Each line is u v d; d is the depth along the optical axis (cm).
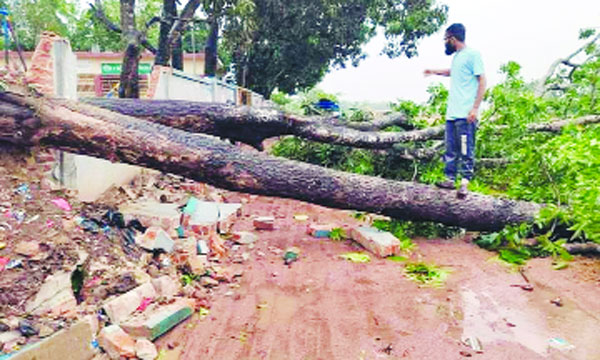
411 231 548
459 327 314
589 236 443
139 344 275
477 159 685
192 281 385
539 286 390
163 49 1046
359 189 483
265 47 1808
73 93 487
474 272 426
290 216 654
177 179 746
